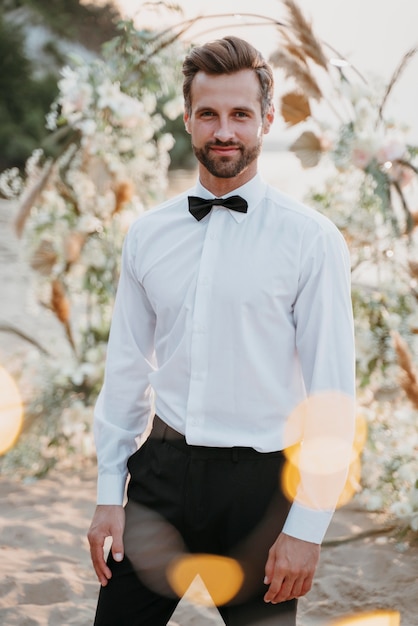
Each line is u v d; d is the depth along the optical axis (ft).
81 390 15.46
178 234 6.66
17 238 14.94
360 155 13.44
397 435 13.28
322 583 10.60
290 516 6.16
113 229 15.72
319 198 14.26
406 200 13.60
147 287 6.75
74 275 15.72
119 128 15.64
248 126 6.32
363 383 13.79
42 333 22.50
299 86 13.25
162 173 16.21
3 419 15.08
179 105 15.55
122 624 6.71
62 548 11.78
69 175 15.60
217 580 6.48
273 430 6.37
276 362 6.35
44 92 72.33
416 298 13.87
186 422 6.39
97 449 7.13
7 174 15.88
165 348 6.72
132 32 14.62
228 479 6.30
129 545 6.64
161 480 6.53
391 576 10.77
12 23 75.15
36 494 13.99
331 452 6.11
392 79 13.55
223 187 6.52
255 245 6.34
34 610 9.98
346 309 6.25
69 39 80.43
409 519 11.87
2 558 11.40
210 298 6.34
